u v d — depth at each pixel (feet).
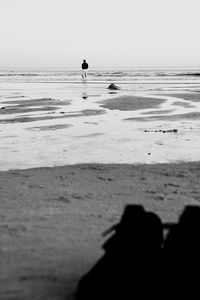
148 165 35.86
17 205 23.17
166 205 23.41
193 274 11.45
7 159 39.32
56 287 12.63
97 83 235.40
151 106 96.53
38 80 299.58
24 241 16.80
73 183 29.09
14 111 87.10
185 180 30.25
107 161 38.14
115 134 55.36
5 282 12.89
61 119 73.26
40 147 45.75
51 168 34.50
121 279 11.42
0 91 161.79
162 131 57.82
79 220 20.20
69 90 164.86
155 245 12.06
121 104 101.35
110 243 12.20
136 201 24.31
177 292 11.18
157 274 11.55
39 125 65.31
